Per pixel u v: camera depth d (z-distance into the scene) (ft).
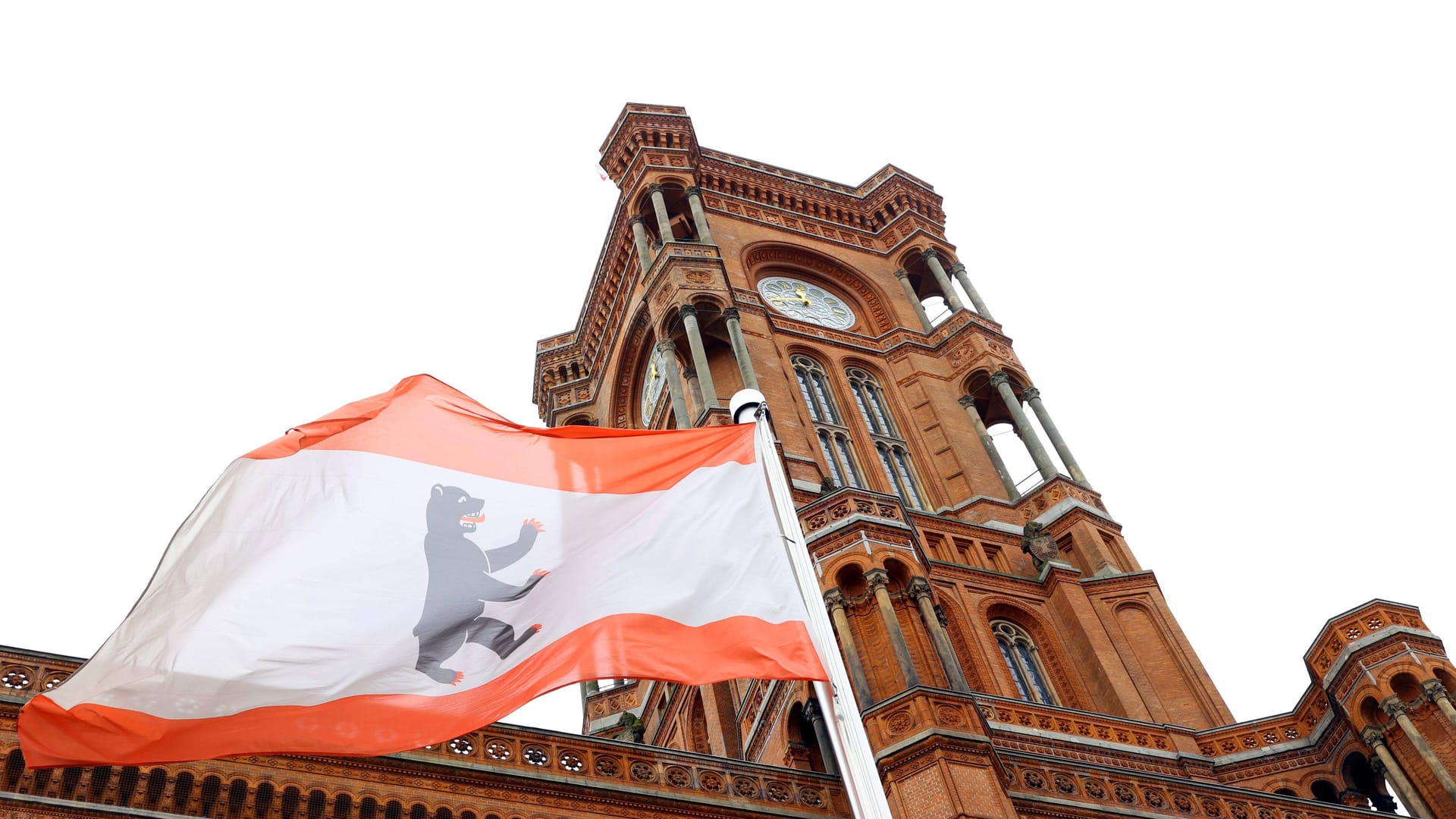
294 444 53.11
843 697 45.11
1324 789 116.98
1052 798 95.96
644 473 55.93
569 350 209.46
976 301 188.03
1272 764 117.19
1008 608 134.10
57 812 70.59
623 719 152.15
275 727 45.93
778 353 164.66
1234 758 117.80
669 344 159.02
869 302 189.06
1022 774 97.30
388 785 80.48
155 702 45.68
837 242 196.85
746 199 198.18
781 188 201.57
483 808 81.92
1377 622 116.98
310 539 50.57
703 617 50.37
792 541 50.98
